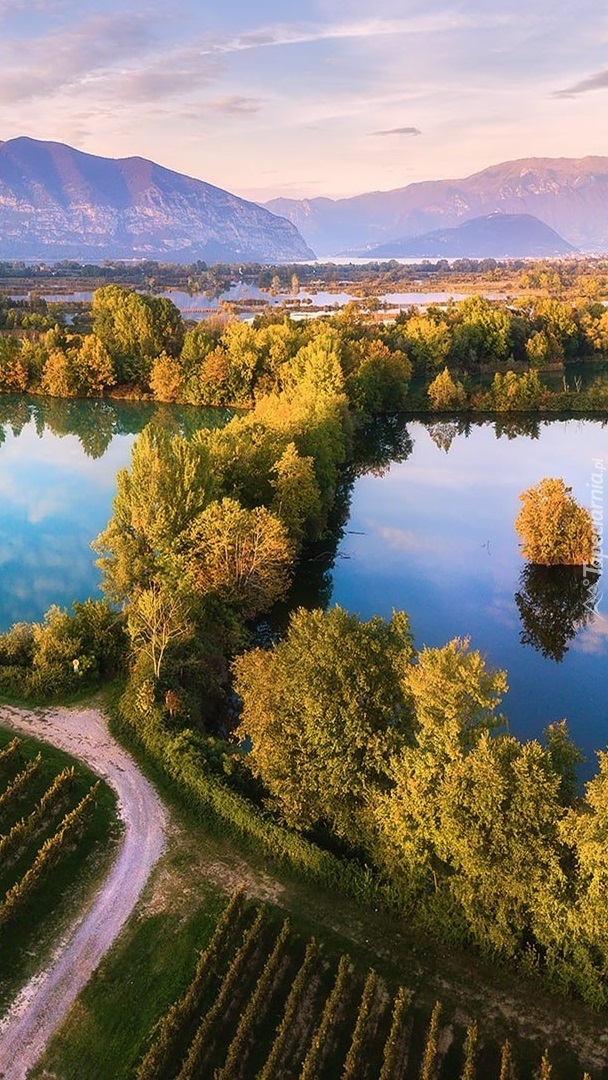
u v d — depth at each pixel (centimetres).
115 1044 3050
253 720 4078
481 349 19812
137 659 5478
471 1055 2875
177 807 4353
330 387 13225
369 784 3734
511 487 11312
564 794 3459
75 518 9531
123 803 4366
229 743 4959
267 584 6656
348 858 3938
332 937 3525
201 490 6725
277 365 15350
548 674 6397
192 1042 3027
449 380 15600
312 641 3928
